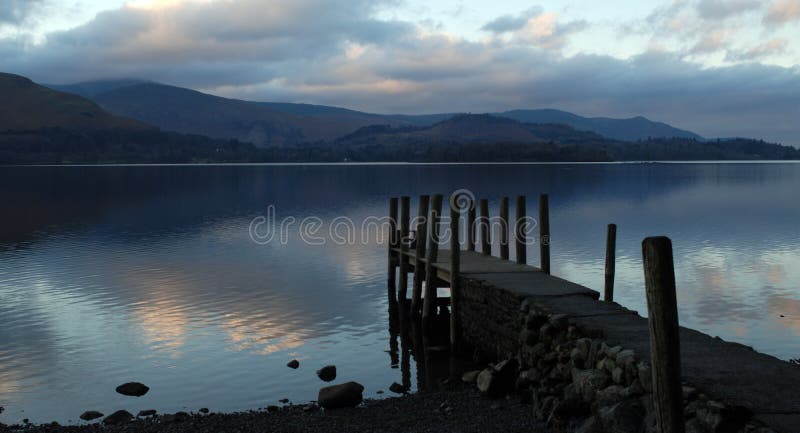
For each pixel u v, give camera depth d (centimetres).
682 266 2820
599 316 1183
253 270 2858
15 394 1372
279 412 1230
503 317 1441
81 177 13612
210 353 1647
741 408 721
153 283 2548
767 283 2430
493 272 1705
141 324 1922
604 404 893
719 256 3105
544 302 1307
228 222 4931
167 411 1274
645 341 1008
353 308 2152
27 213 5688
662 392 643
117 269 2880
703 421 736
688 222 4678
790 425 680
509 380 1259
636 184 10106
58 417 1251
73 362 1577
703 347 948
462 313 1681
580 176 13375
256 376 1476
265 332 1847
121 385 1385
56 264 3022
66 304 2183
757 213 5372
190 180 12388
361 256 3266
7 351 1661
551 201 6712
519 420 1073
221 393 1371
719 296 2211
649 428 786
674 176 13362
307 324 1941
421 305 2142
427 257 1938
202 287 2473
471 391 1295
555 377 1137
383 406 1236
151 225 4738
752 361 879
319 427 1120
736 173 15250
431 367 1546
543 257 1731
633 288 2327
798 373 827
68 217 5344
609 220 4812
